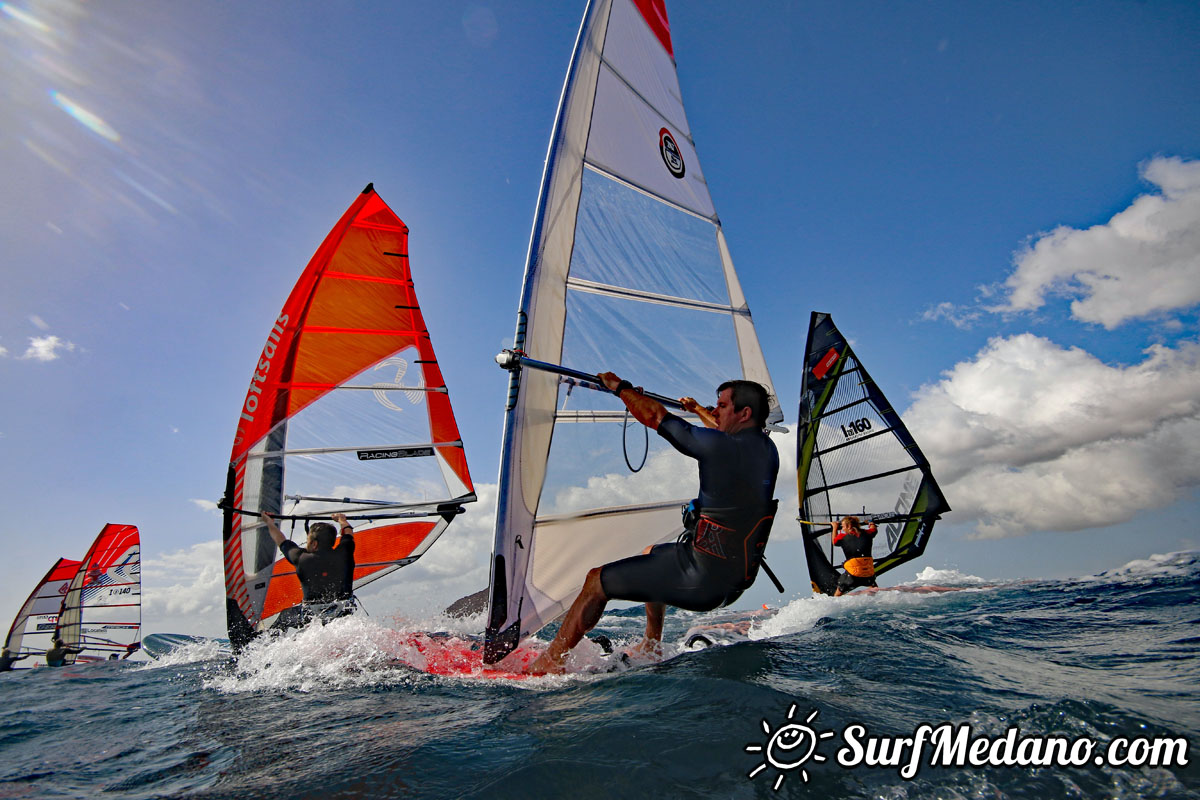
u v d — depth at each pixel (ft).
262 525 20.34
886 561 29.81
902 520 29.71
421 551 24.26
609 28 16.26
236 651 18.53
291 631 16.89
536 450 12.05
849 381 31.78
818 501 32.04
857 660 9.11
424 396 24.53
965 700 7.07
